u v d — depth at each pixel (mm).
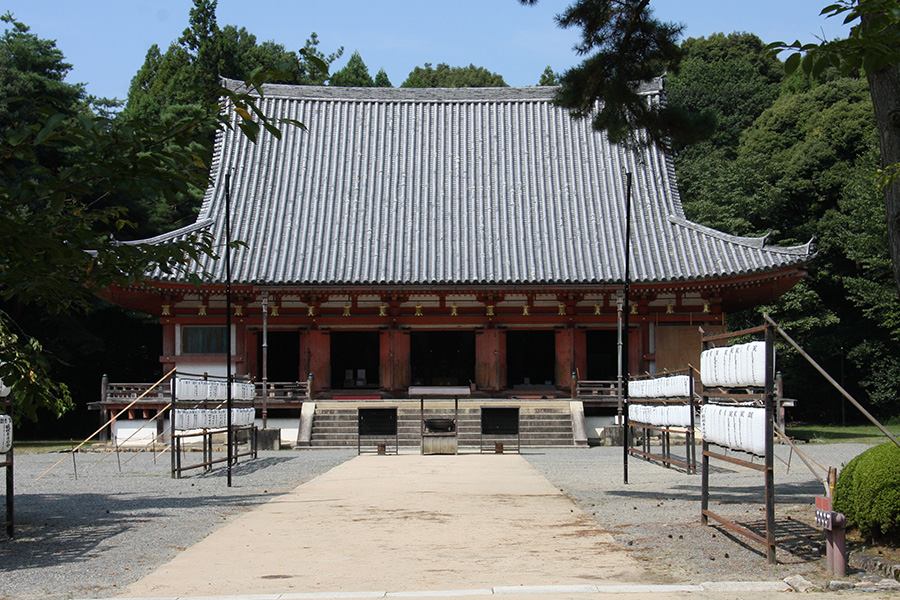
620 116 15438
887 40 7961
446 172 37000
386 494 14312
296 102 39688
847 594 7184
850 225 42688
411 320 33031
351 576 7973
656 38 15320
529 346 35625
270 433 27406
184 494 15281
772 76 76688
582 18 15422
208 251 10695
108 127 8867
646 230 33938
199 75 63406
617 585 7457
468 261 32719
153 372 51000
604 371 34656
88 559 9188
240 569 8414
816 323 44344
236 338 32250
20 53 41156
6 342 10414
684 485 15953
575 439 27594
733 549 9203
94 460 24688
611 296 32844
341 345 35281
